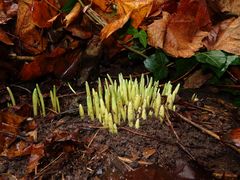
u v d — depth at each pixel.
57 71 0.44
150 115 0.36
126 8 0.43
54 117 0.38
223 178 0.31
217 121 0.37
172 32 0.41
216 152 0.33
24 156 0.33
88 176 0.31
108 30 0.42
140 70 0.46
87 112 0.38
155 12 0.44
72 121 0.37
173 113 0.37
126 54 0.47
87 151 0.33
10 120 0.36
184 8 0.41
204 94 0.42
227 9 0.44
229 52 0.41
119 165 0.32
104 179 0.31
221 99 0.41
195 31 0.42
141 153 0.33
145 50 0.45
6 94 0.42
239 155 0.33
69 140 0.33
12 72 0.44
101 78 0.45
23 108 0.38
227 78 0.43
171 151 0.33
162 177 0.30
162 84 0.44
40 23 0.42
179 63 0.43
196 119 0.37
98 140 0.34
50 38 0.44
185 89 0.43
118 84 0.44
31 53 0.45
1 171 0.32
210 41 0.42
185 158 0.32
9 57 0.43
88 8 0.44
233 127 0.36
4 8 0.44
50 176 0.31
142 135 0.34
